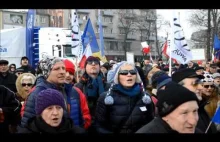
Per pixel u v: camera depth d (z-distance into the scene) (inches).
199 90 139.0
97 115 156.9
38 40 600.7
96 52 335.3
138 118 152.0
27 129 112.3
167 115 91.9
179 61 312.5
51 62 154.2
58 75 153.3
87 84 203.3
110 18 2728.8
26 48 596.1
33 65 597.9
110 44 2684.5
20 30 591.5
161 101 92.5
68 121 116.3
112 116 153.6
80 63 319.9
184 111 89.0
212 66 411.8
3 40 581.6
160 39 2222.0
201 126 127.6
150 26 2263.8
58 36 613.3
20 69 383.2
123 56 2701.8
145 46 798.5
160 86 160.1
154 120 96.3
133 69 155.7
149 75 248.5
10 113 162.9
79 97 164.7
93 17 2694.4
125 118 152.3
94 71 203.9
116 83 157.8
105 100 153.7
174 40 313.6
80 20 2608.3
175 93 89.7
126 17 2402.8
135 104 154.6
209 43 1006.4
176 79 143.6
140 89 159.2
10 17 2474.2
